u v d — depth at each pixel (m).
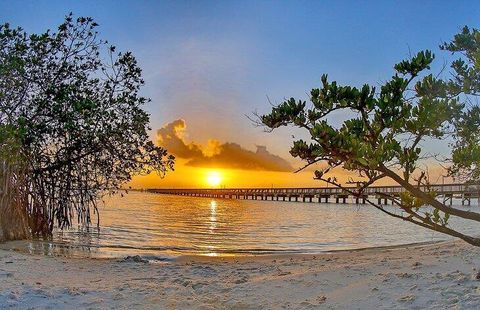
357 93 3.98
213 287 7.88
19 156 15.27
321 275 8.38
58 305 6.52
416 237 22.06
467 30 5.19
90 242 17.05
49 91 17.36
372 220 35.44
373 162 3.90
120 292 7.40
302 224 30.78
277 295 7.15
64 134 18.20
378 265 9.24
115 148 19.06
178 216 36.31
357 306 6.17
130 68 18.80
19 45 16.97
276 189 90.69
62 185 19.05
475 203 50.41
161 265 10.74
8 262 9.64
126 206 52.69
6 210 14.97
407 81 3.99
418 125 3.99
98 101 18.27
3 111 16.52
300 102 4.07
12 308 6.23
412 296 6.24
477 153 4.48
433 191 4.75
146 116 19.03
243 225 29.12
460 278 6.92
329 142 3.87
